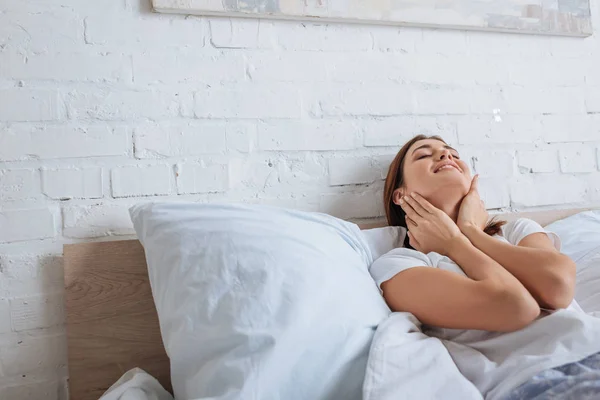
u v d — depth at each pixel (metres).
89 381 1.09
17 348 1.11
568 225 1.46
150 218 1.05
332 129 1.39
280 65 1.36
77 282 1.12
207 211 1.06
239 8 1.29
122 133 1.22
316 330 0.90
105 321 1.12
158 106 1.25
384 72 1.45
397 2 1.43
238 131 1.31
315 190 1.36
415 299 1.04
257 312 0.89
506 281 0.97
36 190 1.15
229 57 1.31
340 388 0.89
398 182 1.34
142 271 1.17
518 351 0.93
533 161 1.59
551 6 1.60
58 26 1.19
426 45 1.50
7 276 1.12
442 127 1.50
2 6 1.16
